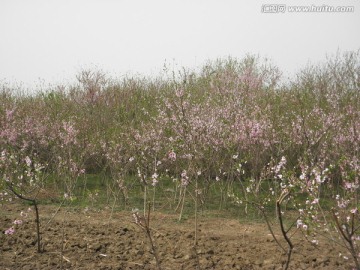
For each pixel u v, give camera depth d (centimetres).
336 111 1084
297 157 1017
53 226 767
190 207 936
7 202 964
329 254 616
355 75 1517
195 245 666
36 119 1198
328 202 878
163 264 592
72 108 1370
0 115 1213
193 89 1360
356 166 647
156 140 961
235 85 1318
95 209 914
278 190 879
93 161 1184
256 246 661
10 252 636
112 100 1345
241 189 1006
